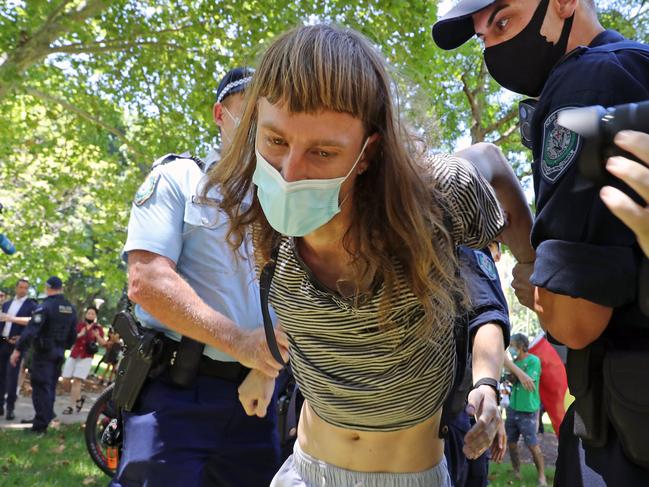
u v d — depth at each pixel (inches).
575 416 60.7
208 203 75.3
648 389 54.1
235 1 454.3
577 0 66.1
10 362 480.7
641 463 55.1
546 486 343.3
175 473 99.9
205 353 105.3
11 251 204.7
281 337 79.9
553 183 57.2
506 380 358.3
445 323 67.6
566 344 59.6
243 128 67.8
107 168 655.1
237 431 106.0
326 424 76.5
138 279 99.4
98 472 307.3
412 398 69.9
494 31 68.1
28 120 608.4
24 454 338.6
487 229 68.5
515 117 589.6
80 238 706.2
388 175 61.0
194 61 498.9
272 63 58.9
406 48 450.3
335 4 445.4
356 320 65.9
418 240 61.6
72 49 489.7
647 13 509.7
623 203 45.8
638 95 55.7
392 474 73.4
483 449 79.0
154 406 103.5
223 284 105.5
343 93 57.2
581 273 54.4
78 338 533.6
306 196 59.6
